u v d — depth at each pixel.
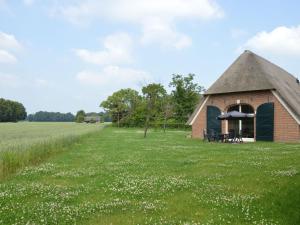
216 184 11.27
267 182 11.21
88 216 8.00
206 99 39.31
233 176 12.53
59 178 12.98
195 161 17.02
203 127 39.47
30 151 18.14
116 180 12.26
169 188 10.79
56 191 10.57
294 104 33.91
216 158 18.08
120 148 25.88
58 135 32.69
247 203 8.96
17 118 141.25
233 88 36.53
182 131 64.94
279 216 7.96
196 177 12.62
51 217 7.85
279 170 13.29
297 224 7.41
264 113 34.47
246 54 39.56
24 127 66.50
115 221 7.65
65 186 11.42
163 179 12.24
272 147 25.41
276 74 40.53
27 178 13.02
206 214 8.13
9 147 18.48
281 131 33.22
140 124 86.19
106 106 104.69
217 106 38.28
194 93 86.06
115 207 8.73
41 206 8.76
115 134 50.81
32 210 8.39
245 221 7.65
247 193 9.96
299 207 8.44
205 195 9.84
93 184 11.67
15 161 15.44
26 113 149.88
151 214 8.18
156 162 17.08
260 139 34.59
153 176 12.94
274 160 16.48
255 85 34.97
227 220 7.69
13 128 59.94
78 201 9.46
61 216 7.96
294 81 48.22
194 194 9.96
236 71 38.41
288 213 8.12
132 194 10.12
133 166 15.81
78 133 38.75
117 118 103.81
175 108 84.06
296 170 13.05
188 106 84.94
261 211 8.30
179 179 12.20
